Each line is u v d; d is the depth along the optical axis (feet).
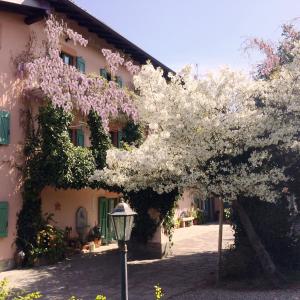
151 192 44.37
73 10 46.44
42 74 41.29
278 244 34.37
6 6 41.70
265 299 26.84
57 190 48.60
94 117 47.11
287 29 35.06
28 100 43.37
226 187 29.19
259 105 33.68
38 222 42.73
